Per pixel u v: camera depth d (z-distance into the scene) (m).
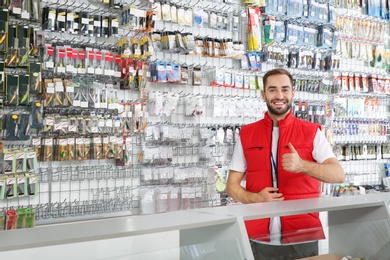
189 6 4.92
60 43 4.07
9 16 3.79
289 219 2.18
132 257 1.56
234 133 5.06
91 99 4.11
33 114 3.86
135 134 4.53
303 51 5.62
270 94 2.76
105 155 4.22
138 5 4.59
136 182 4.57
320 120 5.70
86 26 4.13
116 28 4.27
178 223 1.59
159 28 4.77
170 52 4.74
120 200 4.45
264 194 2.63
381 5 6.44
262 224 2.11
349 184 6.09
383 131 6.45
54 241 1.31
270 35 5.28
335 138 6.04
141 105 4.46
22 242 1.28
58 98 3.96
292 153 2.54
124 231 1.45
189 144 4.81
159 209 4.58
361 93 6.39
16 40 3.77
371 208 2.25
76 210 4.23
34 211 3.91
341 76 6.05
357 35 6.18
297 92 5.68
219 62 5.14
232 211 1.88
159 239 1.68
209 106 4.98
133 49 4.36
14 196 3.74
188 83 4.88
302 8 5.57
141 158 4.51
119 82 4.43
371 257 2.25
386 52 6.53
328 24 5.82
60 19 4.02
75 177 4.23
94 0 4.30
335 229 2.19
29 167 3.82
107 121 4.21
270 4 5.36
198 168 4.78
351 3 6.23
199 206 4.79
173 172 4.67
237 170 2.95
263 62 5.34
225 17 5.11
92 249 1.49
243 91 5.28
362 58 6.25
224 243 1.73
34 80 3.81
